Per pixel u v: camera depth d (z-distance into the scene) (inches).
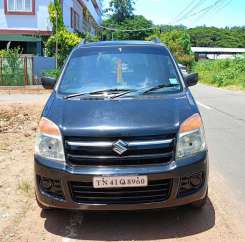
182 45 2522.1
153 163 186.1
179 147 188.4
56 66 1160.8
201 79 1599.4
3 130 470.9
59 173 188.1
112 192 186.5
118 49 258.7
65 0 1419.8
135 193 186.9
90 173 184.4
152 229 201.2
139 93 224.7
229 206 228.8
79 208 189.6
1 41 1338.6
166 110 199.8
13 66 1117.7
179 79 240.2
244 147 370.6
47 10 1290.6
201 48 3464.6
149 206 187.3
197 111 203.8
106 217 216.1
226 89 1137.4
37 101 783.7
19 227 207.5
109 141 186.1
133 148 184.7
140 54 254.7
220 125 488.1
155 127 187.3
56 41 1205.7
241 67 1357.0
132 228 203.0
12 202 239.9
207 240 189.0
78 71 245.6
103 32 3255.4
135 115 195.2
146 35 3280.0
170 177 185.3
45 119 201.0
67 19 1462.8
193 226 203.6
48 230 203.8
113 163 185.3
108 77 239.8
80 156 187.3
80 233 199.5
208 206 228.7
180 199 189.0
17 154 349.1
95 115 196.5
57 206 193.2
